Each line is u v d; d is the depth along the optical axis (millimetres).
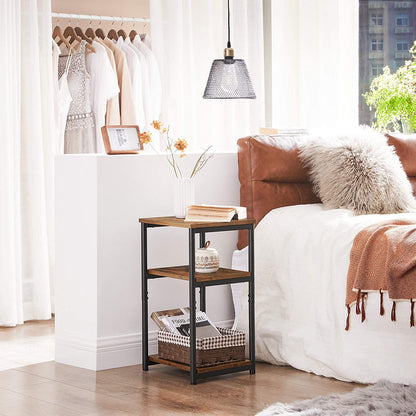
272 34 6141
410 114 5395
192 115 5602
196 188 4211
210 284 3576
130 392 3400
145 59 5566
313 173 4254
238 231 4324
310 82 6191
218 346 3633
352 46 6285
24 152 4949
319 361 3666
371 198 4090
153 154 4008
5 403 3242
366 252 3498
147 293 3805
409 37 6746
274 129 4562
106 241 3852
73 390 3438
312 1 6152
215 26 5848
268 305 3975
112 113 5473
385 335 3441
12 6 4805
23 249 4965
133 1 6168
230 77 4770
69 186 3959
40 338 4492
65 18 5840
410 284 3355
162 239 4070
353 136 4289
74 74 5434
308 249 3814
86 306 3877
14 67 4820
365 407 2996
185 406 3188
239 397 3314
